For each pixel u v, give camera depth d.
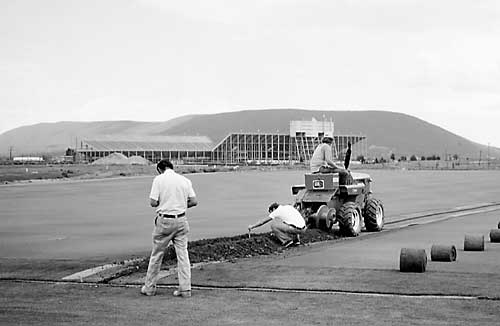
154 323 8.73
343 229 18.88
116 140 119.12
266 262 13.73
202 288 11.10
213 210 28.91
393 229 21.11
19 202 35.16
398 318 8.81
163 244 10.55
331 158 19.50
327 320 8.76
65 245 17.52
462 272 12.08
